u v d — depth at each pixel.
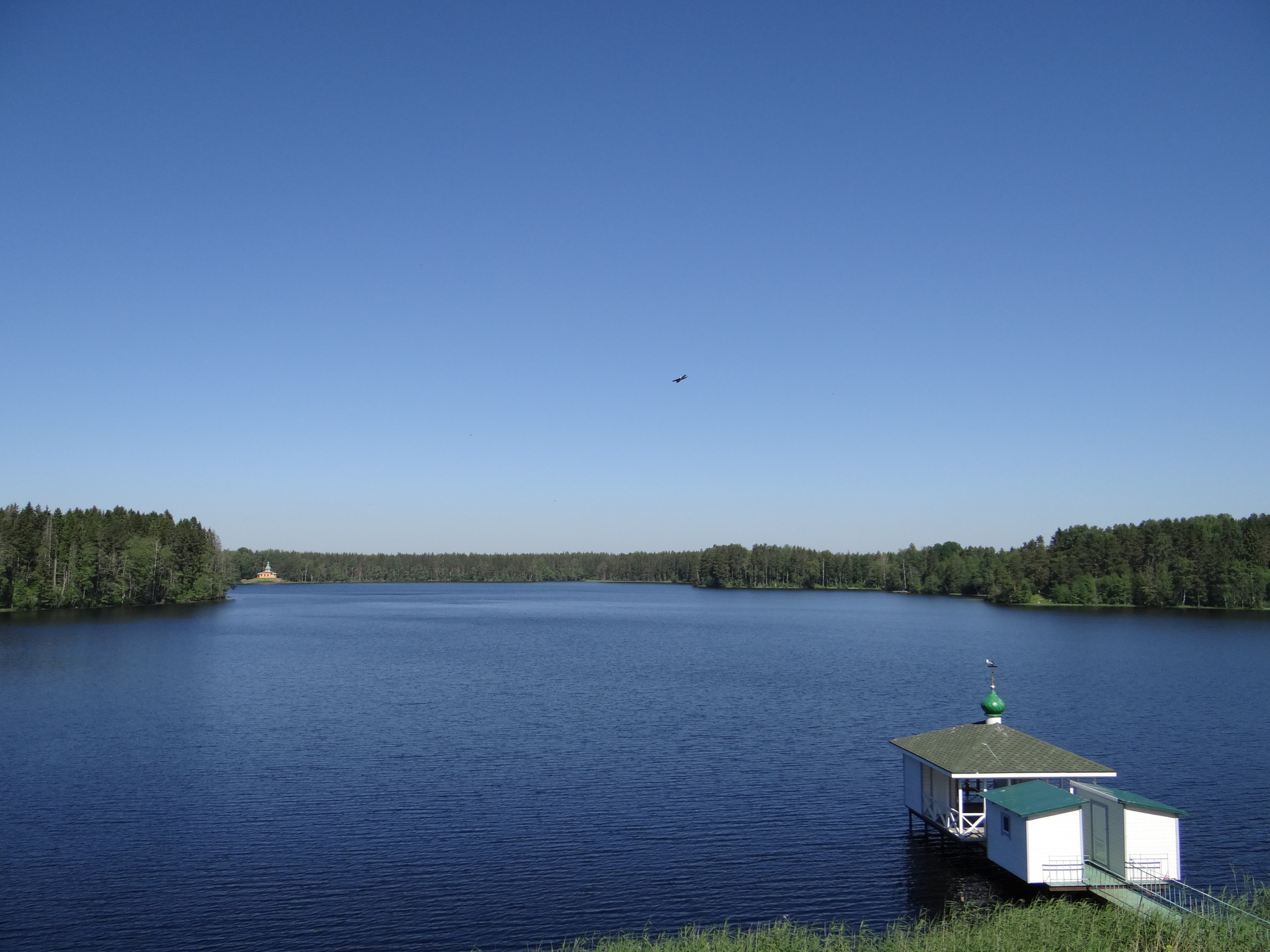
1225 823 46.44
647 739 65.56
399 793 50.62
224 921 33.81
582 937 32.91
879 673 105.81
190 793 50.47
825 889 37.25
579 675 103.00
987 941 28.64
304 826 44.84
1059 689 93.06
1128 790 52.78
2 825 44.59
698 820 46.09
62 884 37.19
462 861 40.22
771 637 156.62
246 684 92.06
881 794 50.84
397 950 31.75
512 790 51.44
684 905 35.84
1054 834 34.16
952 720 73.94
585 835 43.66
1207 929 29.30
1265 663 116.38
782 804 48.94
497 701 83.12
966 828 39.31
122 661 109.00
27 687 88.44
